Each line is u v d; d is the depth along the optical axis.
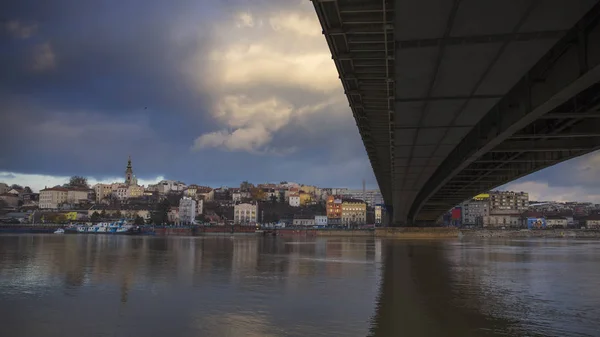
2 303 27.81
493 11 20.17
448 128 40.28
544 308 26.38
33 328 22.09
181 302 27.95
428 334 20.73
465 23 21.34
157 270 45.09
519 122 32.22
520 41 22.98
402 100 32.47
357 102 38.47
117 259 58.41
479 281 37.72
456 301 28.53
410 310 25.62
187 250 79.75
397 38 23.11
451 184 84.19
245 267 48.53
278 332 21.12
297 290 32.50
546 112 30.17
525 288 33.81
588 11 20.33
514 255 69.19
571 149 43.94
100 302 28.11
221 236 190.88
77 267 47.84
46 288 33.41
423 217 155.25
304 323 22.69
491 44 23.38
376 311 25.45
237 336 20.55
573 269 47.59
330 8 23.03
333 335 20.62
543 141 44.56
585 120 37.97
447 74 27.53
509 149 44.81
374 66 29.34
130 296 30.14
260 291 32.16
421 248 88.00
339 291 32.22
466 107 33.88
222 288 33.50
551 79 27.12
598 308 26.36
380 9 22.47
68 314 24.83
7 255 65.06
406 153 52.50
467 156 48.62
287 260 57.81
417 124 39.06
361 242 117.38
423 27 21.83
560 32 22.05
